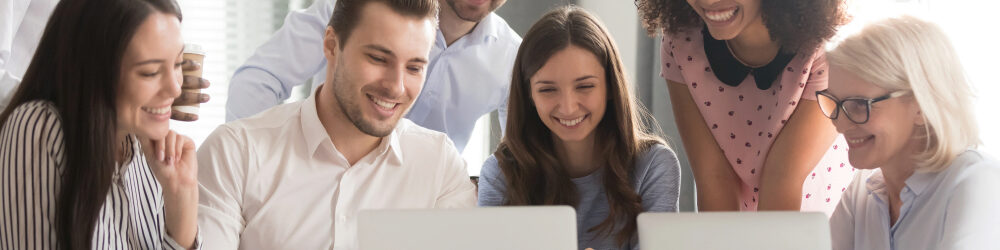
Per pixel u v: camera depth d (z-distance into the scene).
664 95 3.72
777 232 1.23
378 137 1.81
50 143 1.34
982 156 1.49
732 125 2.12
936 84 1.49
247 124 1.80
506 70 2.59
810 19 1.91
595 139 1.97
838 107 1.59
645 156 1.97
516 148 1.96
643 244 1.26
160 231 1.56
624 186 1.91
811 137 2.02
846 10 1.91
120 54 1.35
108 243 1.46
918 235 1.54
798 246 1.22
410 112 2.55
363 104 1.72
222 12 3.80
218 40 3.81
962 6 2.89
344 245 1.79
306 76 2.61
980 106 2.92
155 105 1.43
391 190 1.84
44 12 2.37
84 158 1.35
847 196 1.77
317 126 1.78
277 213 1.76
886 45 1.52
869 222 1.68
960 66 1.52
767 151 2.10
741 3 1.93
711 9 1.96
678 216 1.26
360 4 1.70
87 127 1.35
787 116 2.04
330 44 1.78
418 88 1.75
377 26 1.67
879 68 1.52
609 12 3.72
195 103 1.74
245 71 2.53
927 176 1.53
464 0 2.38
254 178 1.76
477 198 2.03
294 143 1.80
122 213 1.49
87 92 1.35
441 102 2.56
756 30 1.99
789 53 1.98
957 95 1.50
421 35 1.71
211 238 1.69
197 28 3.80
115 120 1.38
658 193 1.93
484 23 2.51
